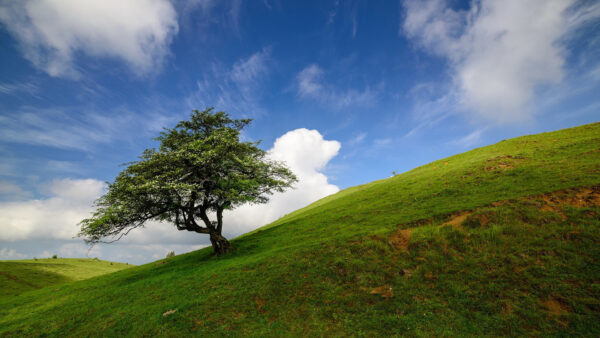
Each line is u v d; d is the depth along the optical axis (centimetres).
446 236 1917
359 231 2478
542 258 1450
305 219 4019
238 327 1449
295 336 1323
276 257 2250
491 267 1517
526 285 1327
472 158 4506
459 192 2848
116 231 2691
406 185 4056
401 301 1458
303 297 1653
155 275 2764
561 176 2342
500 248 1636
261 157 3256
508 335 1107
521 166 3055
